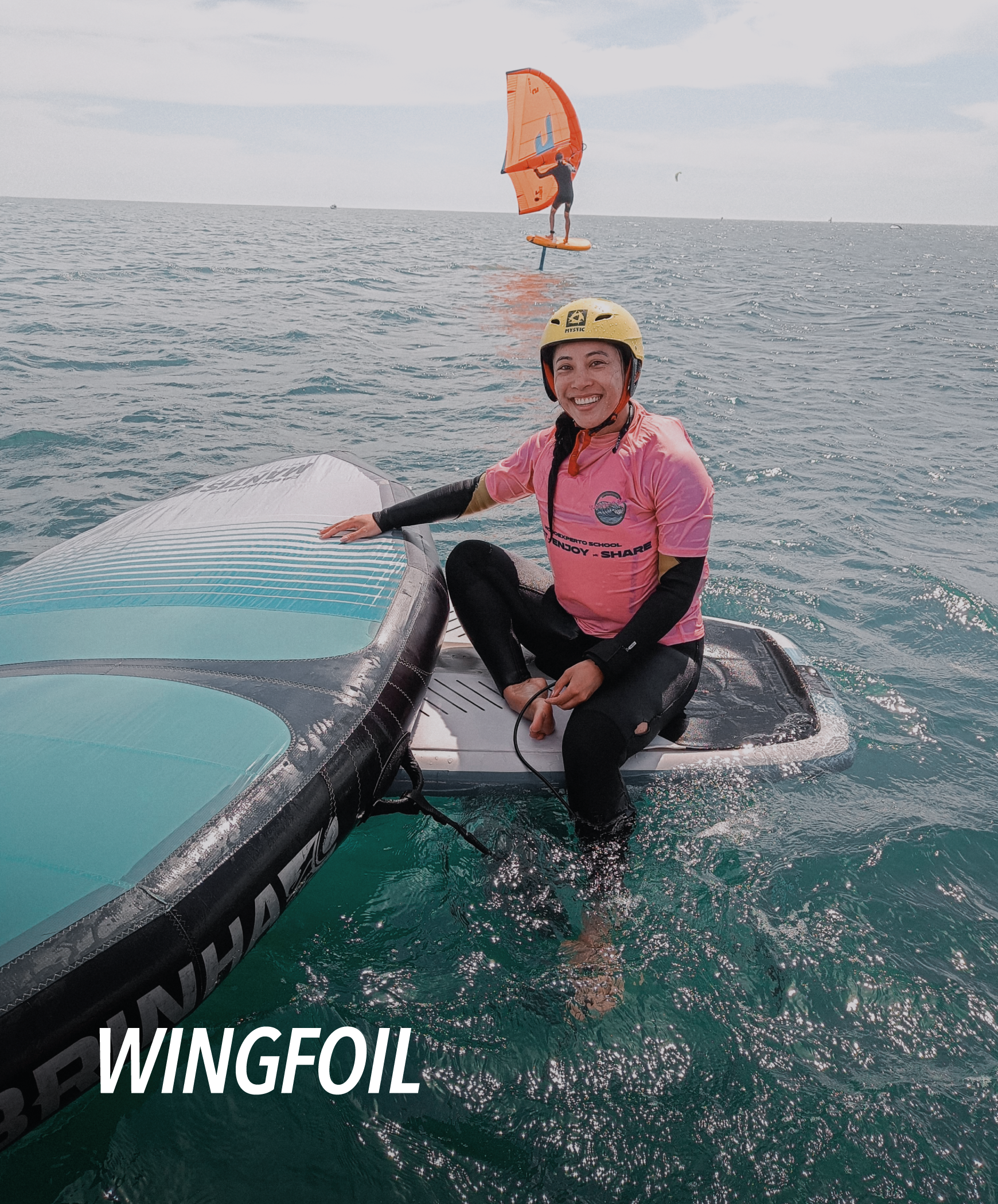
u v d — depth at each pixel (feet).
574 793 7.48
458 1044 5.89
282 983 6.37
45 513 15.90
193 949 5.17
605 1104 5.52
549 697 8.42
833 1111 5.46
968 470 20.25
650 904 7.07
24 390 25.07
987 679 10.91
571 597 8.47
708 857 7.62
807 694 9.77
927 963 6.57
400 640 7.98
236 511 10.58
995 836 7.96
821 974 6.45
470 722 8.89
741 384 30.17
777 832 7.95
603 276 75.82
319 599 8.41
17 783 5.71
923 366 35.42
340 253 90.99
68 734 6.25
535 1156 5.23
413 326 41.09
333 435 21.77
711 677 10.00
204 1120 5.42
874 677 10.80
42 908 4.91
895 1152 5.22
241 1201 4.98
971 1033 6.00
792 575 13.96
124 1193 5.02
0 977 4.57
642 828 7.93
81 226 137.59
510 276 72.28
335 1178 5.10
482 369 30.99
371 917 6.97
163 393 25.48
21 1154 5.24
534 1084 5.64
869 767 8.97
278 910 5.81
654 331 43.16
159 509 11.05
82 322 37.50
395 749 7.18
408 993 6.29
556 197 71.41
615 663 7.56
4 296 44.57
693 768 8.57
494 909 7.03
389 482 11.07
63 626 8.21
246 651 7.57
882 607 12.87
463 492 9.25
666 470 7.52
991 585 13.73
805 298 64.54
